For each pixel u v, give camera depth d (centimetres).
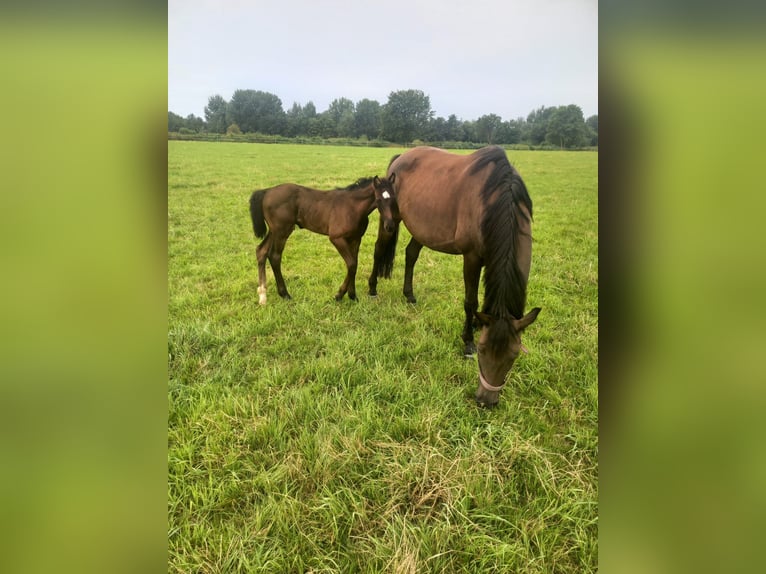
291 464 216
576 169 1435
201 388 274
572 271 498
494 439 239
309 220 415
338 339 339
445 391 279
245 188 1066
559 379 288
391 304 420
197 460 224
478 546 179
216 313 383
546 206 889
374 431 243
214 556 176
